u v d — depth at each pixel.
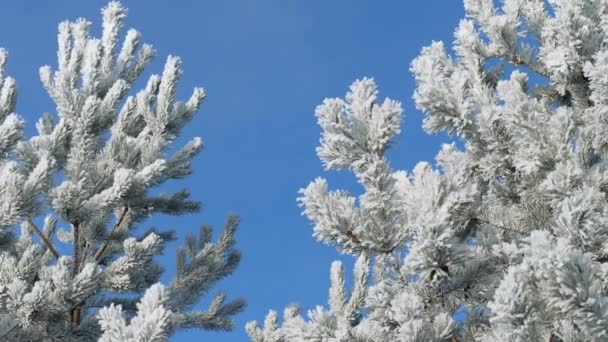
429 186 2.22
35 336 6.23
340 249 2.51
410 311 2.25
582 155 2.93
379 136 2.37
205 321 8.04
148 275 8.56
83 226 7.55
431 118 2.88
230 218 8.75
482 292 2.66
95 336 6.45
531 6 4.09
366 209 2.47
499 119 2.92
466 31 4.14
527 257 1.88
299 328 2.54
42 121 7.90
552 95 4.27
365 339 2.45
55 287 6.06
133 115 7.91
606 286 2.22
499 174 3.19
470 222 3.38
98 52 7.98
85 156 6.62
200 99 8.38
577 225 2.05
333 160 2.47
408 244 2.25
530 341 1.77
